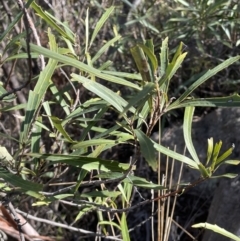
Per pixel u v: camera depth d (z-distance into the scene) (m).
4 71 0.90
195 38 1.04
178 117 1.12
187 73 1.10
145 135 0.37
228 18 0.93
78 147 0.43
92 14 1.08
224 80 1.07
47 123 0.90
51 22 0.46
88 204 0.53
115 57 1.08
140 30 1.10
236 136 0.94
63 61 0.36
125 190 0.56
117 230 0.83
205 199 0.97
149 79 0.38
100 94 0.38
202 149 0.99
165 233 0.56
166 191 0.56
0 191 0.47
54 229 0.98
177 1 0.95
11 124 0.97
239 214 0.74
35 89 0.46
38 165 0.50
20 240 0.43
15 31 0.89
